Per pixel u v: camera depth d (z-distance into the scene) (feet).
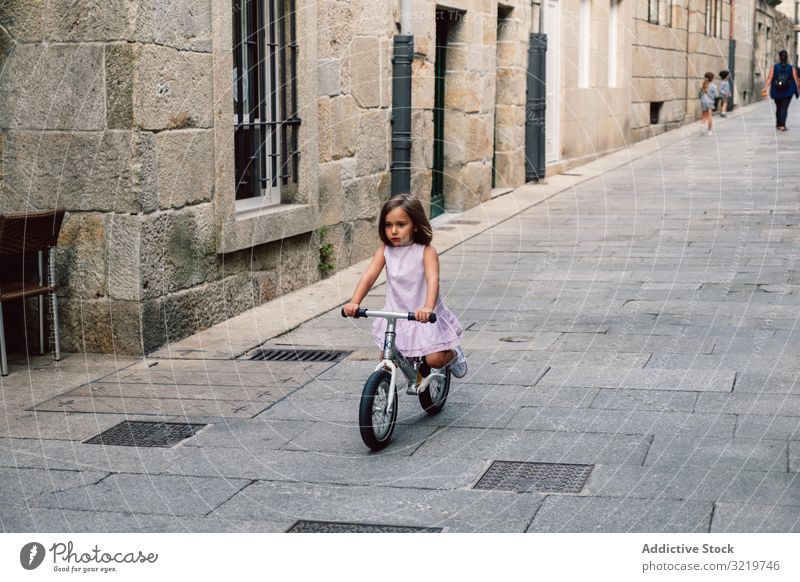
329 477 15.71
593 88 63.31
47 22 22.80
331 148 31.68
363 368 21.98
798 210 41.52
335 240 32.32
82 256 23.15
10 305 23.76
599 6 63.52
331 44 31.42
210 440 17.52
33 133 23.18
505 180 49.88
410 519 14.05
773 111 96.02
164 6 23.18
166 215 23.63
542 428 17.66
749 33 112.88
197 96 24.58
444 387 18.70
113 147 22.66
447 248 35.78
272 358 22.93
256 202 28.66
